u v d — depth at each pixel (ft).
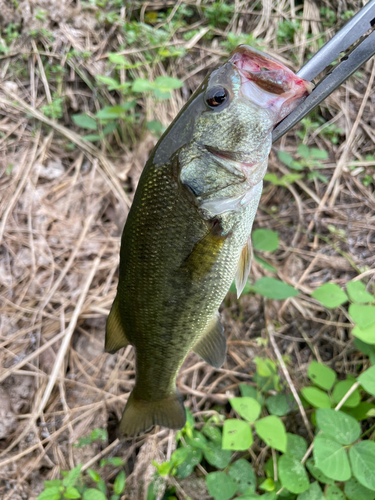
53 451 1.27
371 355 1.31
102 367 1.39
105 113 1.59
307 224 1.67
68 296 1.45
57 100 1.76
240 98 0.80
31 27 1.81
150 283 0.89
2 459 1.24
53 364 1.35
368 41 0.71
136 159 1.73
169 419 1.08
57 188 1.63
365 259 1.57
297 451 1.18
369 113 1.82
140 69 1.84
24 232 1.52
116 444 1.30
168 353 0.97
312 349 1.46
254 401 1.17
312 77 0.76
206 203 0.85
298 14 1.99
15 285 1.44
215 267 0.89
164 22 1.97
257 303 1.51
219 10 1.94
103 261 1.53
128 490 1.24
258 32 1.92
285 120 0.77
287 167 1.76
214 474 1.18
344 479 1.03
